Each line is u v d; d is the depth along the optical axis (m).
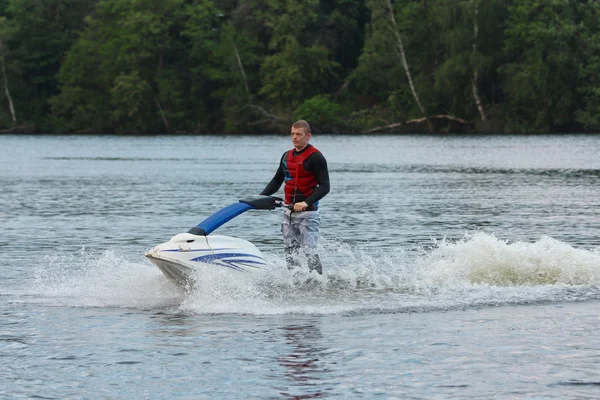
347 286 25.66
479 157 121.81
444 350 18.36
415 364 17.30
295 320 21.52
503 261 26.69
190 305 23.38
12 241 37.91
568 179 79.81
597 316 21.69
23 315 22.27
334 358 17.80
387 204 55.44
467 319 21.48
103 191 67.19
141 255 33.66
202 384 16.09
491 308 22.83
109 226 43.78
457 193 64.19
